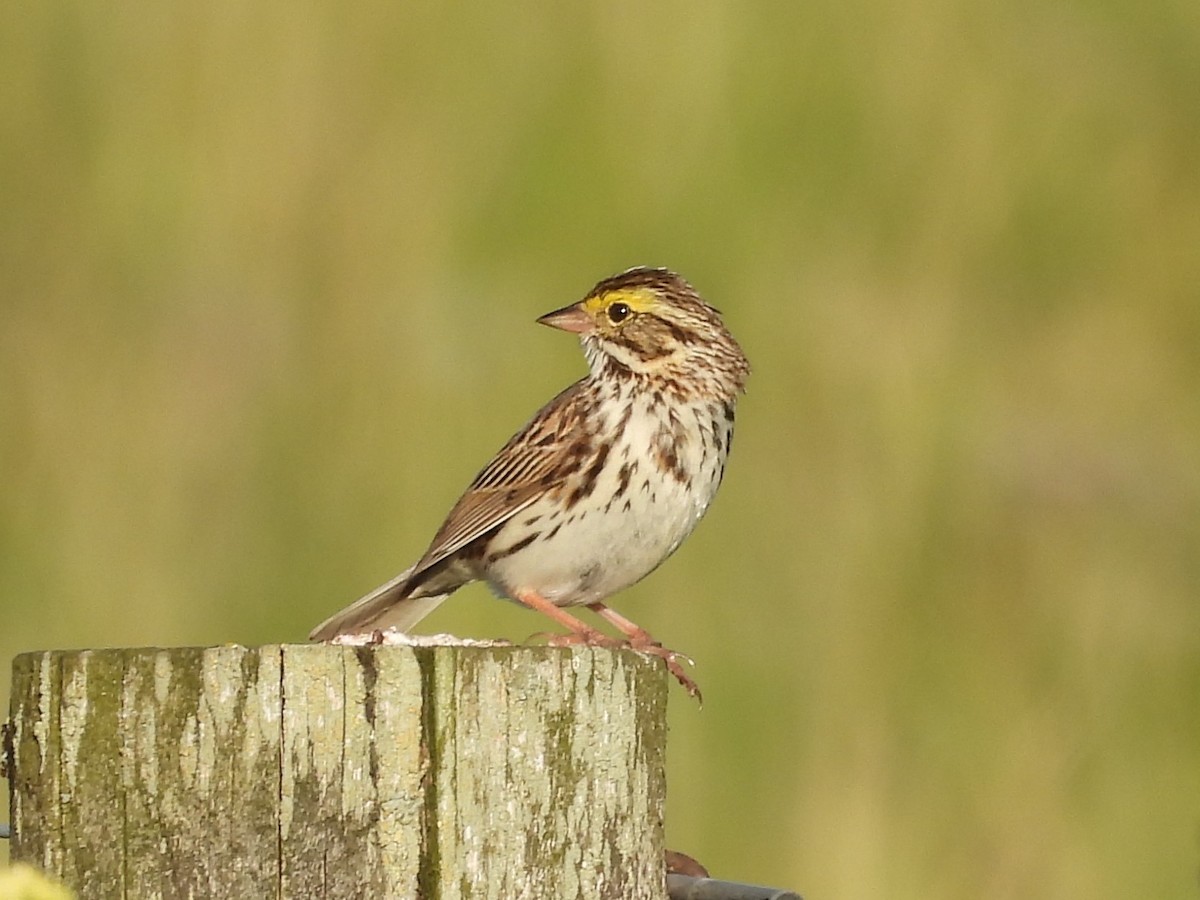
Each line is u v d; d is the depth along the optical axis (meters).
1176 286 15.60
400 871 5.55
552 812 5.70
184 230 14.51
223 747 5.48
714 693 12.55
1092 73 16.22
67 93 14.95
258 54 15.05
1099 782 12.41
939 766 12.34
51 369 13.90
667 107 15.37
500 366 14.07
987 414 14.29
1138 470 14.00
